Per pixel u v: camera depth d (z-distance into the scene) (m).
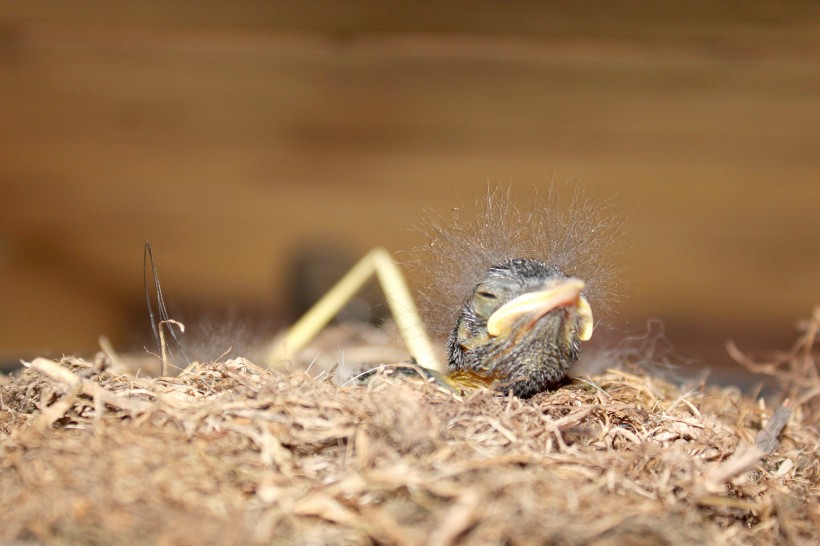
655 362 0.24
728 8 0.29
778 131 0.33
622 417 0.20
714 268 0.36
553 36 0.31
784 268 0.36
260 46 0.31
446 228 0.22
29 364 0.20
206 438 0.18
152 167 0.36
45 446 0.18
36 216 0.36
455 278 0.22
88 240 0.37
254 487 0.18
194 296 0.38
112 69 0.32
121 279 0.38
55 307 0.37
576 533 0.17
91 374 0.20
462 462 0.18
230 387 0.19
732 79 0.32
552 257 0.22
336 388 0.19
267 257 0.37
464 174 0.35
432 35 0.31
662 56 0.32
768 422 0.21
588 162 0.35
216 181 0.36
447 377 0.21
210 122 0.34
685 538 0.18
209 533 0.17
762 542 0.18
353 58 0.32
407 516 0.17
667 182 0.35
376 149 0.35
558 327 0.21
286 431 0.18
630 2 0.29
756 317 0.37
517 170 0.35
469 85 0.33
